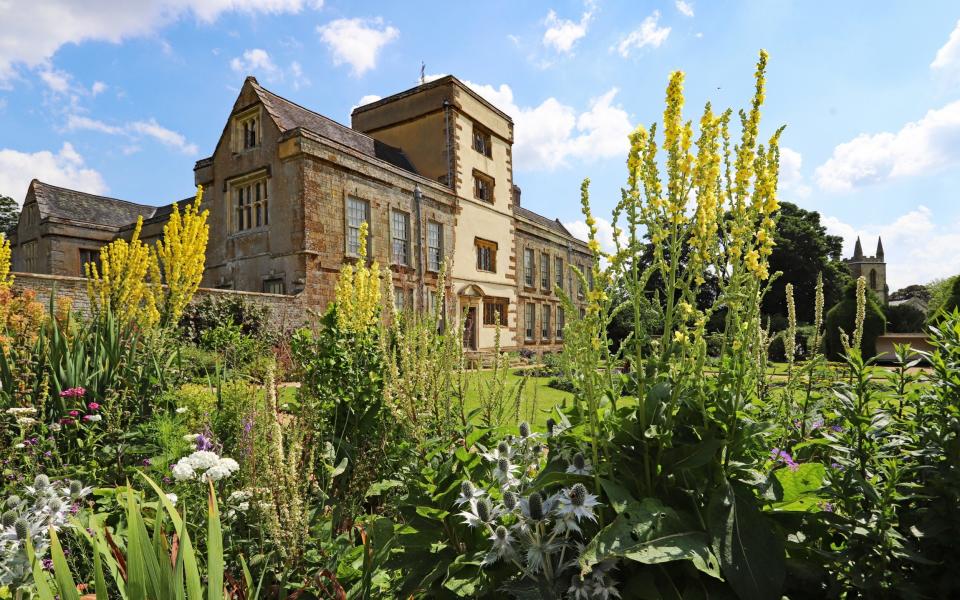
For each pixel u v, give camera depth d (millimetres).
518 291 24500
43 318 5695
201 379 5965
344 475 3348
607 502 1775
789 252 33281
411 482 2523
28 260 26062
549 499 1669
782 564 1475
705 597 1510
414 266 17391
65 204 26406
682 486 1723
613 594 1578
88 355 4594
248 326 11586
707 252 1790
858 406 1845
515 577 1656
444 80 20203
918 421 1806
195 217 8664
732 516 1543
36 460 3162
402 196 17172
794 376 2484
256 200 15273
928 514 1551
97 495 3080
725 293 1845
